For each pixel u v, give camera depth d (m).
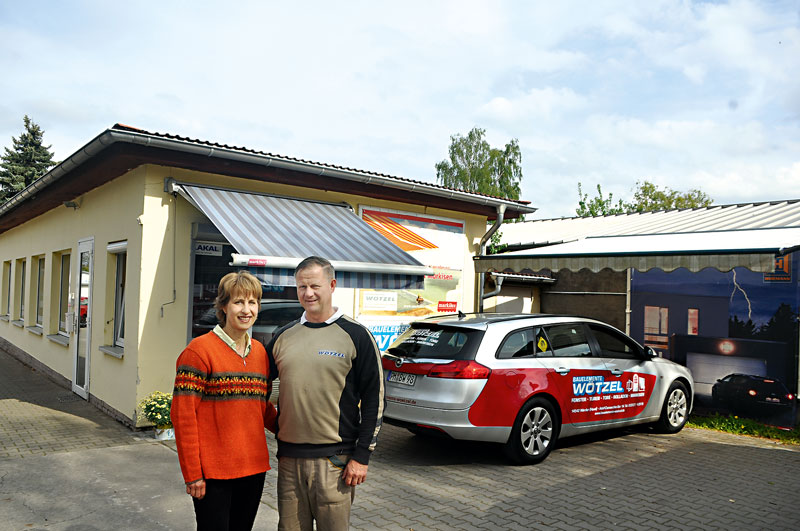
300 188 9.27
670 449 7.38
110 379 8.52
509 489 5.66
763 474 6.40
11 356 15.83
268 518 4.80
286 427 3.15
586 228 13.22
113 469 5.91
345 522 3.18
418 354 6.65
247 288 3.14
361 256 7.70
